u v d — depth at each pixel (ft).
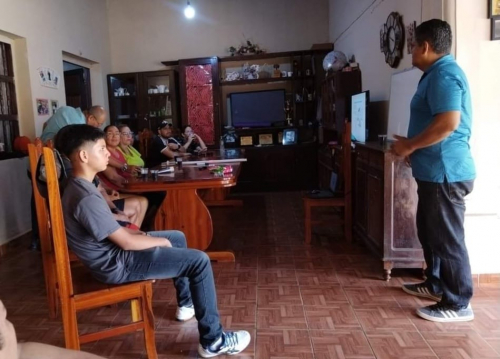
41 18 14.58
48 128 10.63
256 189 20.39
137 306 6.73
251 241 11.80
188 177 9.70
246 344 6.23
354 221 11.37
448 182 6.55
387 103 12.29
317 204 11.25
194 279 5.83
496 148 8.11
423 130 6.63
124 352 6.29
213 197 16.74
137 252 5.66
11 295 8.64
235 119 21.17
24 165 13.19
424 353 6.00
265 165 20.30
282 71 20.99
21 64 13.64
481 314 7.11
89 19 18.94
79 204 5.16
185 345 6.43
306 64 20.62
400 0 11.00
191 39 21.21
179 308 7.19
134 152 13.51
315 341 6.40
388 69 12.19
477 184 8.21
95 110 11.53
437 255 6.88
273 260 10.15
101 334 5.52
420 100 6.78
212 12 21.02
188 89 20.34
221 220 14.44
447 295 6.92
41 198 7.18
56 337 6.86
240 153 16.20
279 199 17.98
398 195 8.32
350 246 11.05
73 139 5.30
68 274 5.25
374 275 8.97
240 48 20.52
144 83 20.56
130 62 21.50
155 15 21.22
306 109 20.67
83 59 18.67
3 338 2.79
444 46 6.53
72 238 5.37
